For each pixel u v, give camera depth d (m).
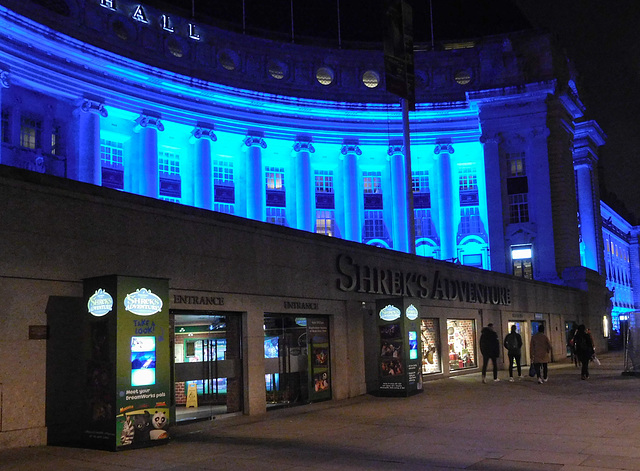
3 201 11.39
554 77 56.34
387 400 18.58
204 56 53.09
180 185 53.50
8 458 10.55
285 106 55.50
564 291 42.91
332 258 19.73
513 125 56.62
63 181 12.35
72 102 46.81
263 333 16.69
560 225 55.94
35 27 43.53
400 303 19.53
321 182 59.09
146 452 11.12
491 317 30.34
